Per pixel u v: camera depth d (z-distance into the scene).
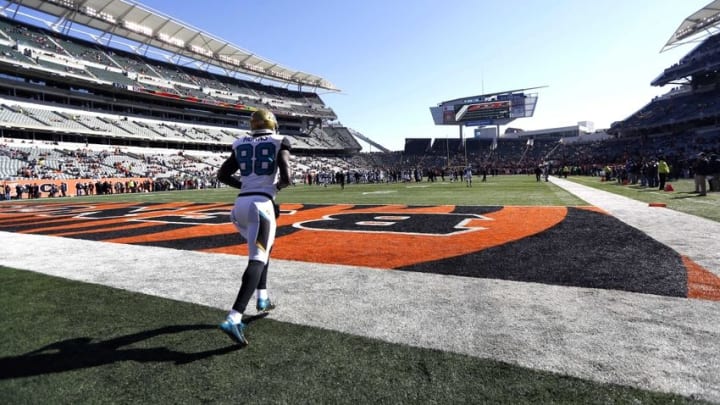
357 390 1.95
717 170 13.33
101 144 43.06
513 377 2.01
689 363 2.07
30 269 4.84
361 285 3.72
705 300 2.98
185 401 1.92
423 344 2.42
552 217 7.98
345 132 82.50
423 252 5.09
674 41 47.53
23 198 27.75
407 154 78.12
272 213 2.81
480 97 65.56
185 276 4.29
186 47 54.84
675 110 47.47
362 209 11.18
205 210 12.88
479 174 52.44
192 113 56.41
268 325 2.81
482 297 3.24
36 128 35.78
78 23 45.09
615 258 4.37
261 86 72.38
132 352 2.45
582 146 64.50
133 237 7.38
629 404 1.75
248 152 2.84
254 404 1.87
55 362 2.34
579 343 2.35
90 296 3.62
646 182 18.34
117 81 46.19
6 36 39.16
